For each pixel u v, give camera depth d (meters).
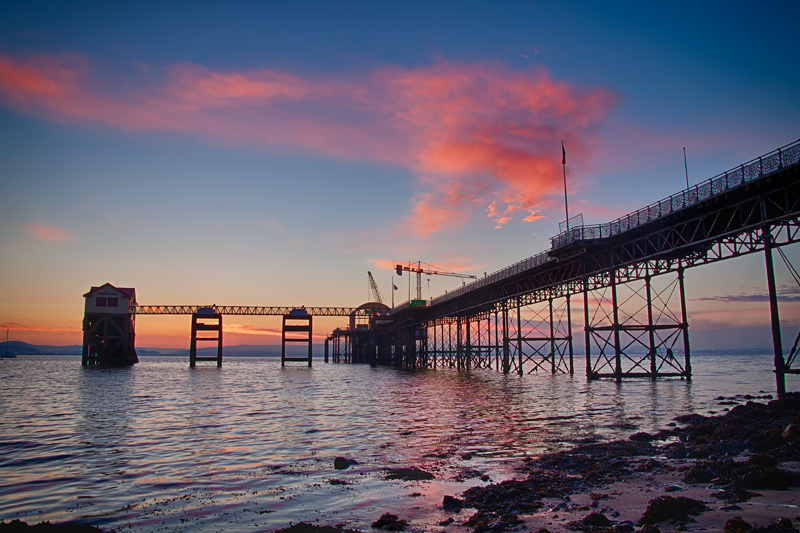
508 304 83.94
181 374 101.06
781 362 33.19
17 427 27.59
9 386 63.38
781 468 14.90
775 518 10.59
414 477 16.17
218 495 14.26
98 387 61.59
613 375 58.19
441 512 12.52
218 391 55.06
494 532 10.85
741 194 37.47
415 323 130.88
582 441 22.05
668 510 10.98
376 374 100.62
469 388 55.91
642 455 18.47
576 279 60.50
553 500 13.12
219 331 137.00
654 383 56.31
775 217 36.06
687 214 42.97
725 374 83.75
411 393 50.50
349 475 16.47
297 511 12.76
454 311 101.19
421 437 23.66
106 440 23.27
